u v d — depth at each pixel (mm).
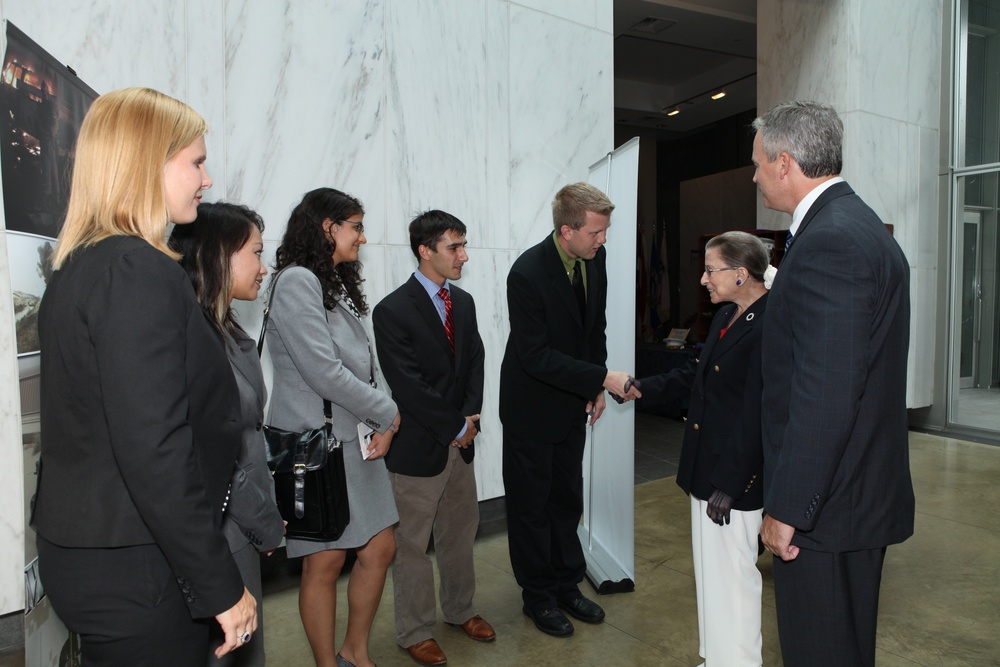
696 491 1994
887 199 5980
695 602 2727
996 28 5957
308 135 2914
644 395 2320
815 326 1335
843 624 1403
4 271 2180
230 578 1015
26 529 1330
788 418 1420
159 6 2533
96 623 1009
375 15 3090
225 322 1462
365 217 3098
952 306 6250
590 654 2316
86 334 986
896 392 1410
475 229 3514
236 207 1502
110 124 1068
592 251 2273
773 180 1543
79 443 1006
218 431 1141
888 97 5965
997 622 2578
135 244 1030
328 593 1898
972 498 4172
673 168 11766
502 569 3057
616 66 9047
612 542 2990
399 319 2131
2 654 2244
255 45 2760
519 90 3668
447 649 2354
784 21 6180
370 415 1810
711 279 1940
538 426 2371
